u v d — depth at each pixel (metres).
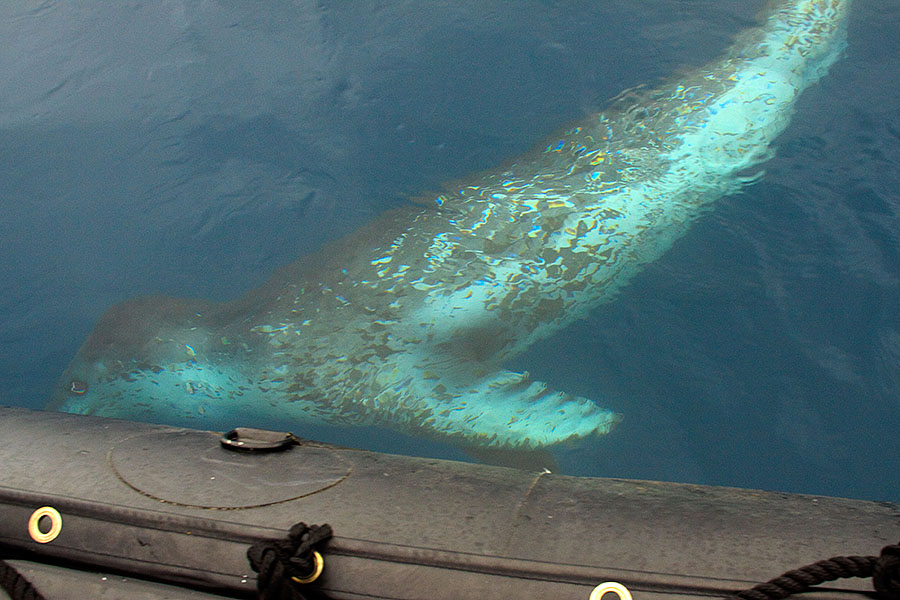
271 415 3.99
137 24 7.16
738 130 5.07
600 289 4.18
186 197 5.14
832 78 5.61
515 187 4.68
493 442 3.59
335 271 4.36
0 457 1.83
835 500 1.65
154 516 1.60
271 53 6.64
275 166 5.38
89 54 6.75
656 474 3.29
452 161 5.28
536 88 5.94
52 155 5.56
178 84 6.31
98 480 1.73
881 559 1.27
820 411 3.46
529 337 4.07
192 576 1.54
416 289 4.23
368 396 4.00
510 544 1.51
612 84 5.82
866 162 4.86
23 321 4.24
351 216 4.88
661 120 5.13
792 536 1.49
